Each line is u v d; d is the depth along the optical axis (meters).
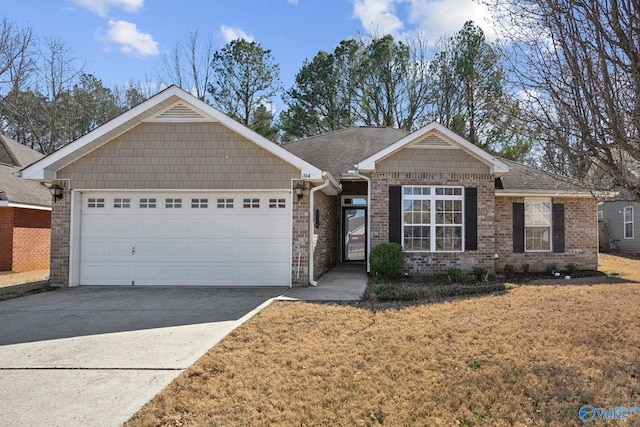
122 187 11.06
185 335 6.34
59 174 11.20
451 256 12.59
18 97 30.36
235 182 10.94
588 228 14.15
